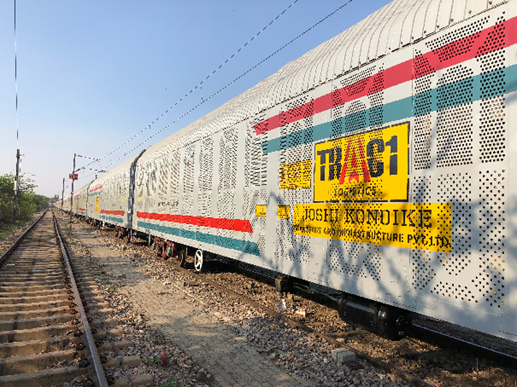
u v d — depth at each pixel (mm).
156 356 4090
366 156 3807
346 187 4039
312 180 4594
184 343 4570
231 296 6863
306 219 4676
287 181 5098
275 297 6895
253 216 5938
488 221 2701
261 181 5746
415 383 3410
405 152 3375
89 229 26188
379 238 3590
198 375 3664
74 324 4969
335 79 4316
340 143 4164
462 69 2975
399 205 3393
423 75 3277
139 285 7895
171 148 10508
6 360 3688
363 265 3756
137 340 4562
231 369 3848
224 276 8953
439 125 3105
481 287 2711
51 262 10875
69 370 3564
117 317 5480
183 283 7941
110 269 9805
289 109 5145
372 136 3748
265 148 5691
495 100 2734
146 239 16484
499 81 2721
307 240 4637
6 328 4875
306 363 3963
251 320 5441
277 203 5305
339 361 3939
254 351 4320
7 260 10898
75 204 51094
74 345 4324
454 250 2910
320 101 4539
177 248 10312
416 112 3307
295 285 5961
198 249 8969
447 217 2980
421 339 4586
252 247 5934
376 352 4219
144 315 5691
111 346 4238
